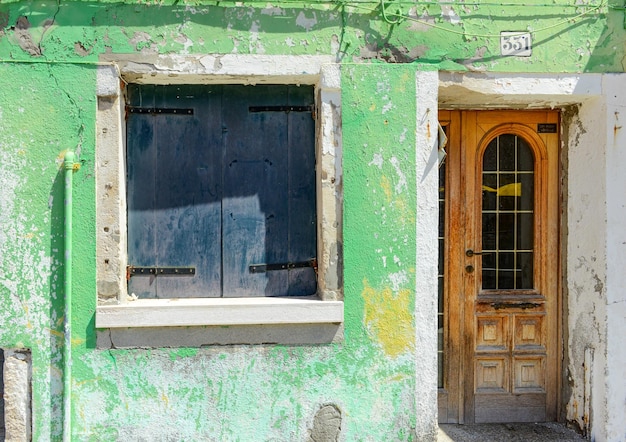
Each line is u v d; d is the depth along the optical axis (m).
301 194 4.45
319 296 4.38
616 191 4.45
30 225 4.06
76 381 4.09
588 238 4.62
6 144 4.04
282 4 4.20
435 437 4.30
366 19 4.28
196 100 4.39
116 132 4.12
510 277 4.98
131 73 4.14
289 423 4.23
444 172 4.93
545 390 4.97
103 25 4.09
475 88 4.38
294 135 4.45
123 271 4.20
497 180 4.98
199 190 4.38
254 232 4.42
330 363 4.25
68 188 4.01
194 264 4.38
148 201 4.35
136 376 4.13
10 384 4.08
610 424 4.44
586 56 4.43
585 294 4.66
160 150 4.36
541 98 4.53
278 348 4.22
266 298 4.35
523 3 4.38
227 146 4.40
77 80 4.08
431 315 4.30
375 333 4.27
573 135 4.78
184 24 4.14
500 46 4.38
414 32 4.32
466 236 4.94
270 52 4.19
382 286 4.27
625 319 4.45
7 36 4.04
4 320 4.05
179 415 4.16
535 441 4.59
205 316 4.10
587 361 4.62
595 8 4.43
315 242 4.46
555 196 4.95
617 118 4.44
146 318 4.07
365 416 4.27
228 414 4.19
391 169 4.27
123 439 4.12
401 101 4.27
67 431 4.01
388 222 4.27
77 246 4.08
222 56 4.16
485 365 4.96
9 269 4.05
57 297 4.08
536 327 4.98
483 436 4.68
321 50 4.24
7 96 4.04
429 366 4.30
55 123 4.07
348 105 4.24
